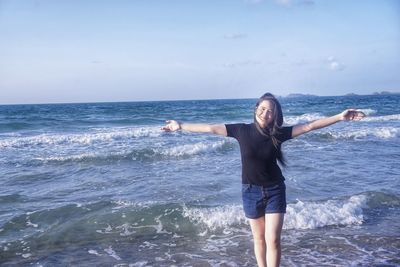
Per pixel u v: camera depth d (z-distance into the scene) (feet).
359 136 61.05
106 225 22.65
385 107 155.12
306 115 107.55
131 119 102.27
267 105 12.52
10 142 55.31
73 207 25.58
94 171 38.06
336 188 29.94
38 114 138.31
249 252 19.03
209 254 18.86
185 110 154.81
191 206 25.11
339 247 19.29
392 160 41.81
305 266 17.21
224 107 179.11
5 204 26.86
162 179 33.86
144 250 19.47
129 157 44.60
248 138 12.80
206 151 48.49
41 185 32.53
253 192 13.12
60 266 17.72
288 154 45.65
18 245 20.06
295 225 22.18
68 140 58.13
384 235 20.81
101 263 17.98
